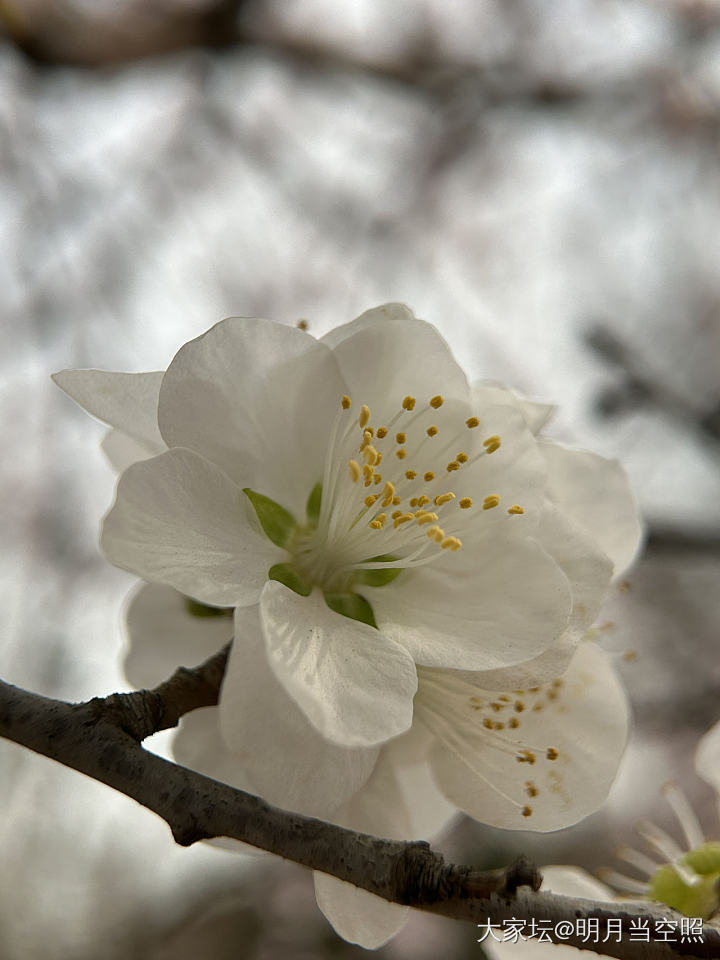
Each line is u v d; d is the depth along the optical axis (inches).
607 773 6.4
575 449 6.7
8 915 15.8
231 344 6.2
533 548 6.2
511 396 6.5
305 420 6.3
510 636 6.1
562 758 6.4
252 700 5.9
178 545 6.0
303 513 6.4
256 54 15.4
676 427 13.7
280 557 6.3
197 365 6.2
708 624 17.3
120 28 13.8
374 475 6.4
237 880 15.9
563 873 6.9
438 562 6.3
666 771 16.0
